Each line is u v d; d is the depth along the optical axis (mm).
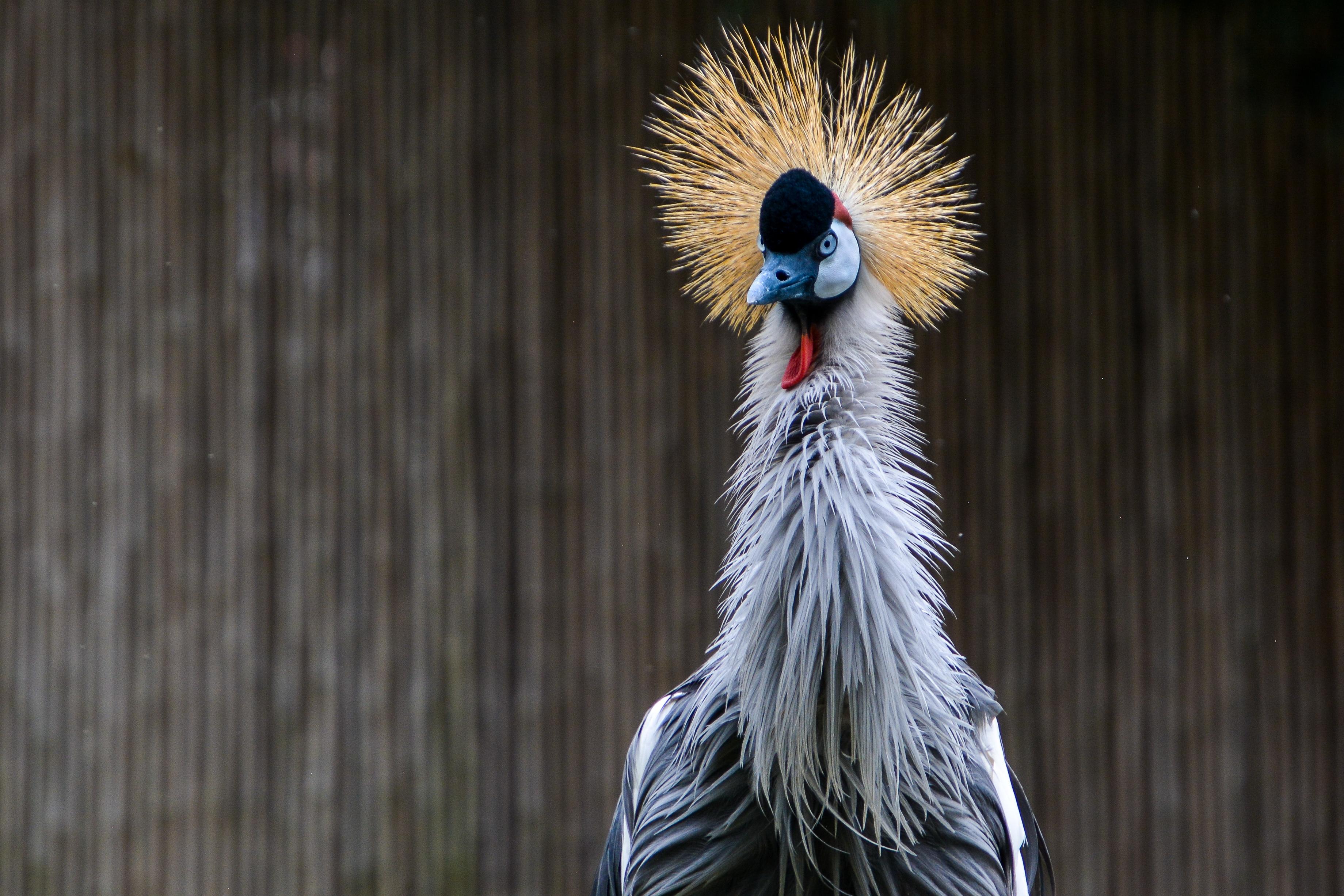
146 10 12570
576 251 12797
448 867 12617
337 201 12727
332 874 12562
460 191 12758
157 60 12594
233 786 12508
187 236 12602
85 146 12562
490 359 12781
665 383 12773
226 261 12625
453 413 12750
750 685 4383
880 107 12320
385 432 12734
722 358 12766
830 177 4965
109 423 12523
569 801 12680
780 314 4867
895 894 4379
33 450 12492
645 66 12727
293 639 12609
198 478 12594
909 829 4320
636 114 12734
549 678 12734
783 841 4375
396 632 12703
